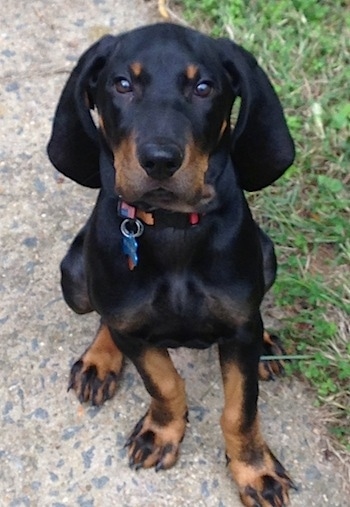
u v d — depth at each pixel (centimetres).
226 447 73
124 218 63
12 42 110
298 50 104
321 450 76
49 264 89
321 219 89
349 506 73
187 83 57
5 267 89
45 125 101
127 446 77
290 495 73
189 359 82
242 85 61
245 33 105
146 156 54
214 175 61
